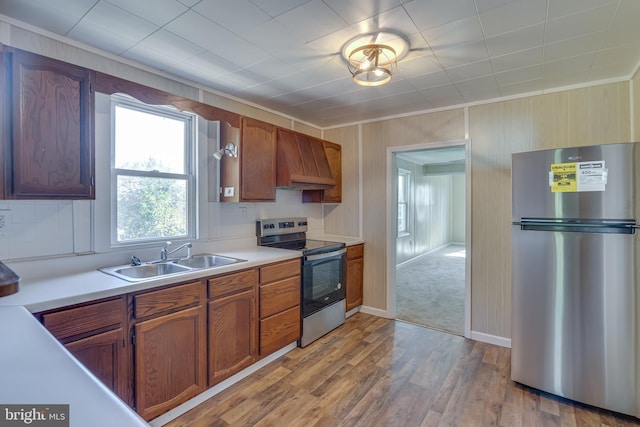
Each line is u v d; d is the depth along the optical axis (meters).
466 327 3.19
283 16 1.76
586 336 2.09
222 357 2.24
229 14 1.74
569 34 1.92
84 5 1.65
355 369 2.59
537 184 2.23
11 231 1.82
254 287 2.48
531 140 2.88
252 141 2.83
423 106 3.34
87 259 2.10
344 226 4.09
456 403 2.16
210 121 2.77
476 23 1.81
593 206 2.05
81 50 2.06
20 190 1.62
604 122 2.59
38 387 0.63
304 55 2.23
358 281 3.83
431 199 8.88
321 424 1.95
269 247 3.20
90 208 2.12
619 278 2.00
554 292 2.19
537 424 1.95
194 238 2.74
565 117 2.74
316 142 3.65
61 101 1.75
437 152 6.05
